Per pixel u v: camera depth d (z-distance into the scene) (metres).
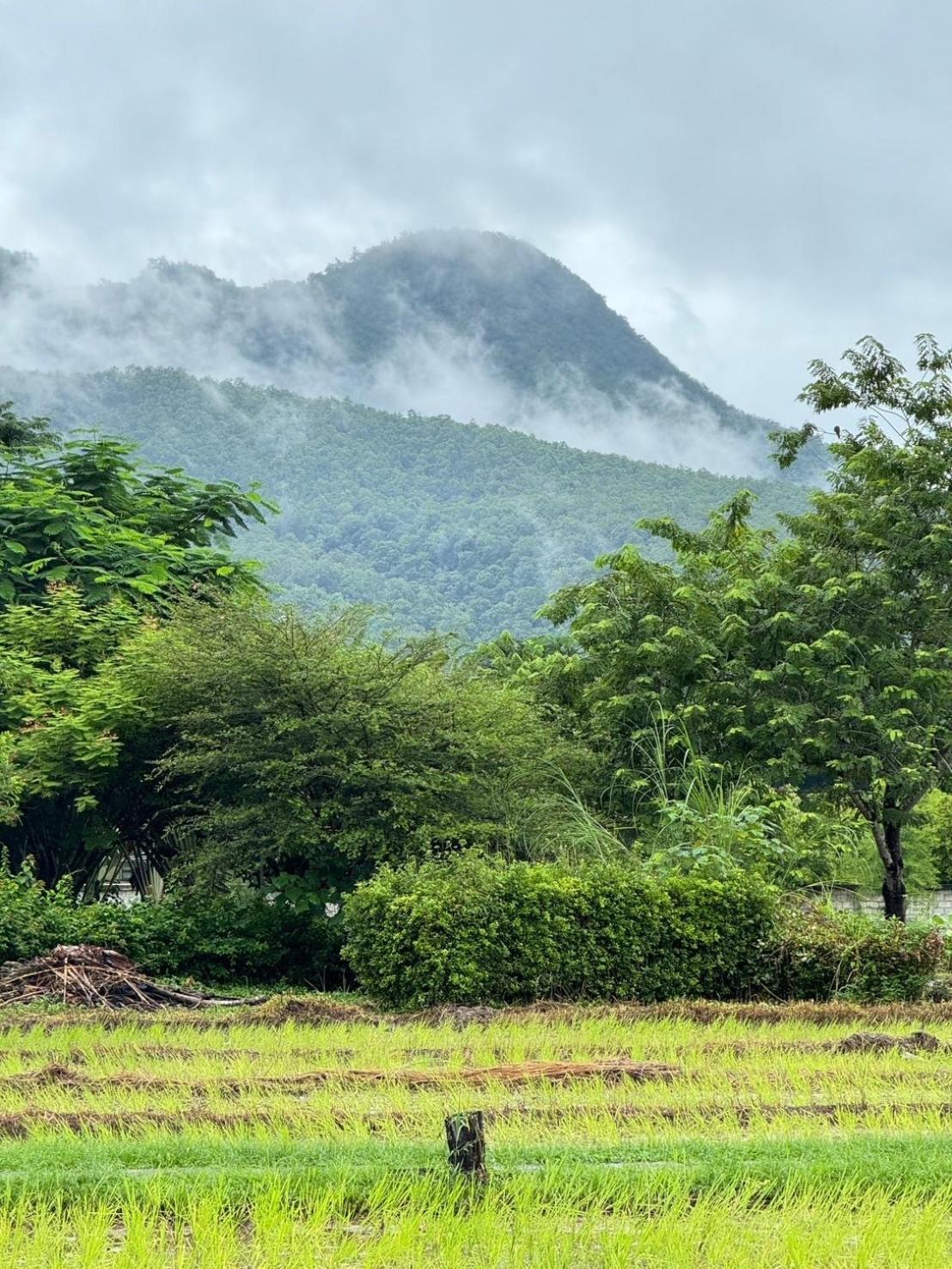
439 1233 8.51
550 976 20.47
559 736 27.77
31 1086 13.48
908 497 29.98
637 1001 20.78
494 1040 16.75
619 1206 9.21
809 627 28.27
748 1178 9.55
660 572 29.39
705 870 22.44
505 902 20.62
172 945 23.50
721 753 27.52
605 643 29.25
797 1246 8.31
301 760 23.44
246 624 24.88
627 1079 13.84
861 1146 10.52
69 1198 9.07
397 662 25.00
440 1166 9.53
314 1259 8.14
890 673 27.92
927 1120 12.27
